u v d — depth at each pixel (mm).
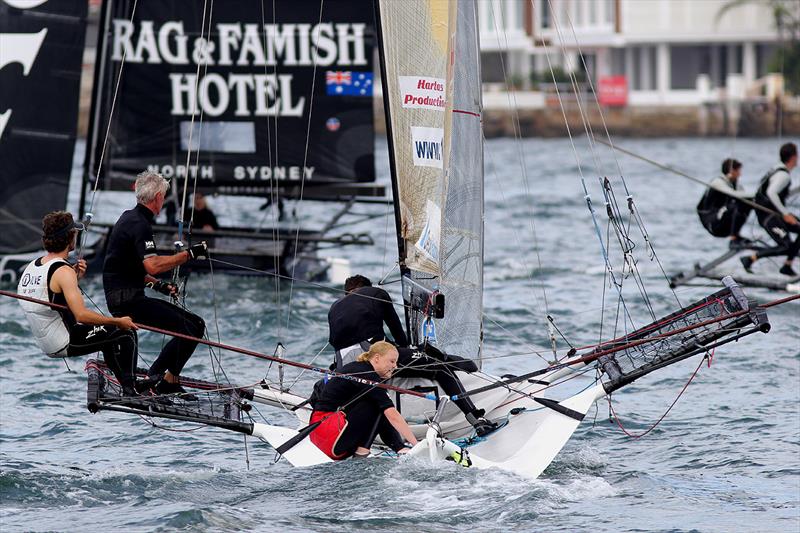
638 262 71750
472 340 34000
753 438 34688
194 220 61094
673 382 42125
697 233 86625
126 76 60562
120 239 29453
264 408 38531
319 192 62438
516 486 28547
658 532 25984
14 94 57812
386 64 32031
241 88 60969
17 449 33438
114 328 28906
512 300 58656
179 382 31500
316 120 61281
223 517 26484
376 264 69688
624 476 30500
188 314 30438
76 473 30625
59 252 28469
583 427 36438
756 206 57938
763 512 27578
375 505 27297
